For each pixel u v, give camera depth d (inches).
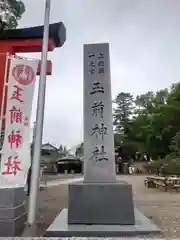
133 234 166.7
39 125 187.8
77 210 185.5
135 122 1576.0
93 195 187.2
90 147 214.7
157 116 1309.1
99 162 210.5
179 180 477.1
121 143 1531.7
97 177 207.5
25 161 180.1
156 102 1519.4
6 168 175.3
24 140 183.6
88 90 228.5
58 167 1486.2
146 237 161.6
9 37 291.9
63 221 192.7
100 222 182.2
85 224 182.1
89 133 218.1
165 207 290.5
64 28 294.7
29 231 165.8
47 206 305.0
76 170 1483.8
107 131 217.8
